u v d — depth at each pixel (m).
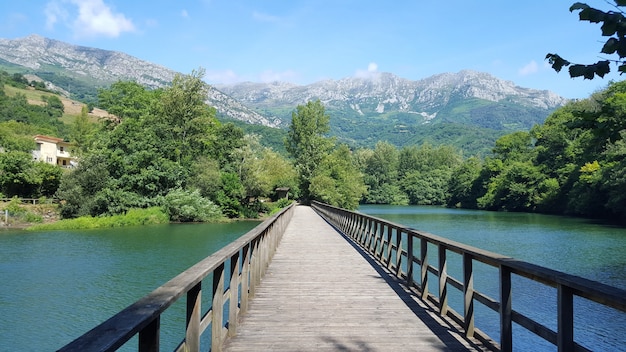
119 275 16.84
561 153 52.94
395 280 8.05
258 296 6.78
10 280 15.95
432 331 4.95
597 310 11.44
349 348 4.38
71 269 17.98
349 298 6.64
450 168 95.81
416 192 89.88
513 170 57.41
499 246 23.17
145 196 39.69
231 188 44.97
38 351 9.73
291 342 4.58
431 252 20.23
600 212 41.78
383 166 95.44
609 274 15.98
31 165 42.19
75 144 62.16
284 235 16.83
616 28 2.77
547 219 42.38
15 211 35.84
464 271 4.75
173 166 41.47
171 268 18.20
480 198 66.44
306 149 56.59
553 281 2.99
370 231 11.96
